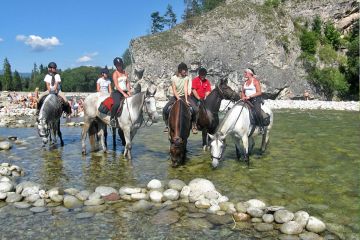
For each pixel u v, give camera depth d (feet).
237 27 177.47
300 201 24.14
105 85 39.68
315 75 166.09
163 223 20.63
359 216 21.62
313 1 189.06
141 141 46.78
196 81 37.37
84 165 34.17
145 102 33.30
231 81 175.01
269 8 184.65
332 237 18.90
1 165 32.07
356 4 184.14
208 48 178.91
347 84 162.81
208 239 18.69
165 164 34.45
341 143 43.78
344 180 28.66
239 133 32.14
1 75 392.06
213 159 30.14
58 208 22.88
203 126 36.29
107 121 36.73
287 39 173.27
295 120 71.61
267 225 20.25
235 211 22.21
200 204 23.17
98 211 22.47
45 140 40.42
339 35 182.19
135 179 29.53
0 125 64.59
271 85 165.37
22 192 25.14
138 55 183.01
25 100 139.44
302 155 37.32
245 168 32.53
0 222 20.72
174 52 180.96
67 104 43.24
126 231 19.67
